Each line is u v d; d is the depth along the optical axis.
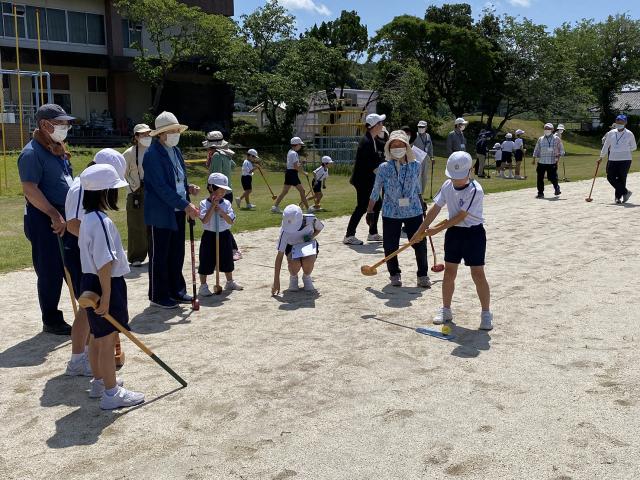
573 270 8.25
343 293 7.45
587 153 52.12
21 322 6.53
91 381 4.80
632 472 3.47
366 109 43.81
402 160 7.53
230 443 3.90
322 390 4.66
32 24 32.09
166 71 32.88
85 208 4.38
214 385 4.79
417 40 49.25
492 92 53.53
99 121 33.41
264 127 40.94
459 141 15.76
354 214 10.46
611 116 67.19
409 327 6.12
